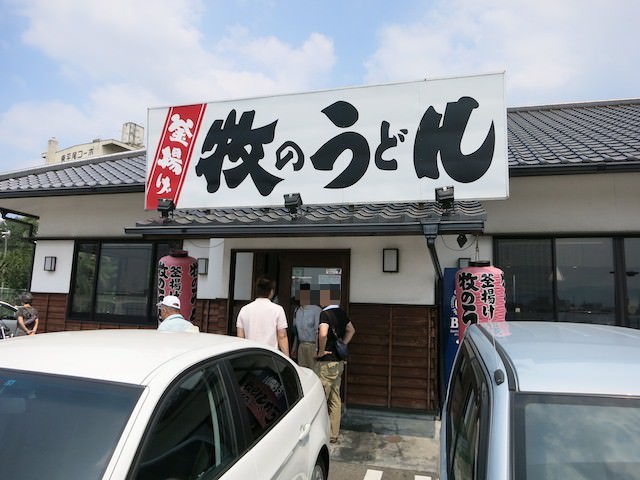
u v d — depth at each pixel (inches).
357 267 244.1
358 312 240.7
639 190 218.1
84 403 67.8
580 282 224.1
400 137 181.0
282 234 181.8
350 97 188.7
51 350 82.1
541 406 68.7
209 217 207.0
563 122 329.1
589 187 224.2
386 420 224.4
